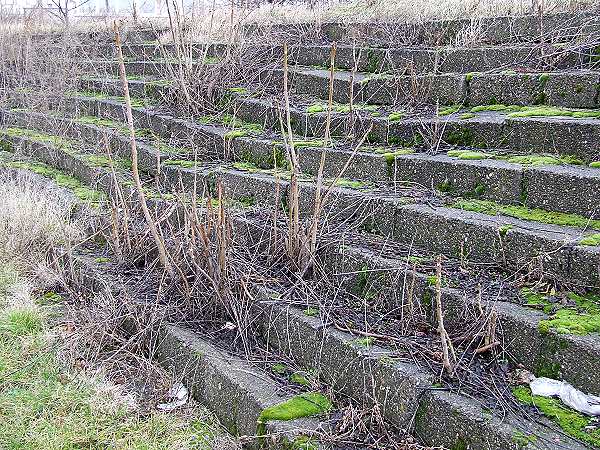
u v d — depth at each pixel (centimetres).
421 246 379
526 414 255
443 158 437
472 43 612
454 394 271
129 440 312
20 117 873
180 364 366
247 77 715
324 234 401
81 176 654
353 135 520
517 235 331
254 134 595
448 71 597
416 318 327
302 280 378
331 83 371
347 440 280
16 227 525
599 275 297
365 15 792
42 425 321
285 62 376
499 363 289
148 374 363
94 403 335
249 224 436
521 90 500
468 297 311
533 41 575
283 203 462
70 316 428
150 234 460
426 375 282
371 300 357
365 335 320
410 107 550
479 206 384
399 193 422
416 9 755
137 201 526
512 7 661
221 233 392
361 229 414
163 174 568
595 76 452
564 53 517
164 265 419
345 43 737
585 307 293
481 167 399
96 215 529
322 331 329
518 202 382
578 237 319
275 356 353
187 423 328
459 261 354
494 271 339
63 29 1130
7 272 483
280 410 299
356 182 461
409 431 280
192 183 538
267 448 290
